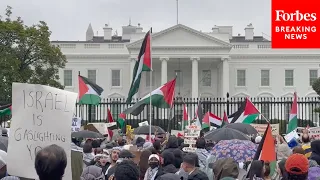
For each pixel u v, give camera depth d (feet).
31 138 23.00
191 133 50.80
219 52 273.75
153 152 34.83
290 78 286.87
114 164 34.88
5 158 25.34
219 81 284.00
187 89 284.00
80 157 30.17
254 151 33.91
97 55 286.05
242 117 71.51
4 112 59.88
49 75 177.58
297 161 19.86
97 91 85.35
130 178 20.61
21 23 170.81
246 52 287.07
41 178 15.74
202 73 288.71
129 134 72.90
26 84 23.31
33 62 177.58
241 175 32.45
